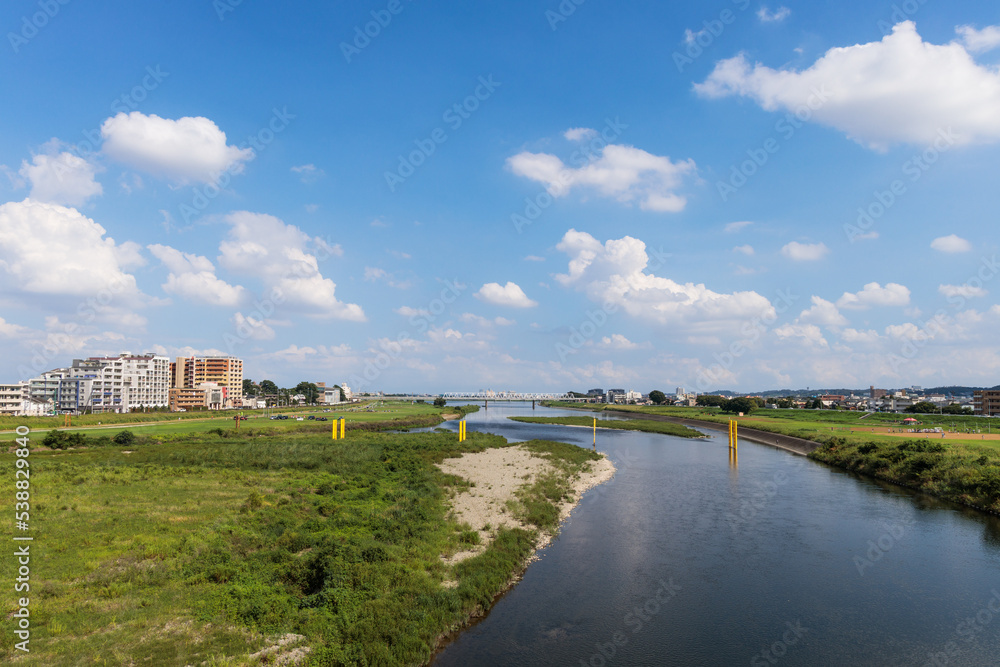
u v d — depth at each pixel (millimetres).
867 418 146875
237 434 91562
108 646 18078
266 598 22422
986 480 45156
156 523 30922
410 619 22125
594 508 45188
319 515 35844
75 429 98188
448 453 69000
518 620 24281
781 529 38938
